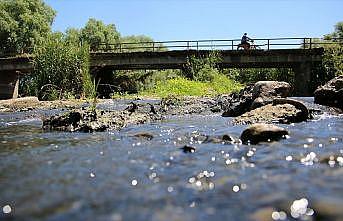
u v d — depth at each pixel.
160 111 14.85
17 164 5.39
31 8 63.66
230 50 31.77
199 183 4.21
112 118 10.20
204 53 32.16
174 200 3.65
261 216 3.19
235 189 3.93
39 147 6.92
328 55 29.77
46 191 4.05
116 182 4.33
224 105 15.77
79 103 21.05
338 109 12.38
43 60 26.80
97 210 3.44
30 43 60.50
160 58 33.03
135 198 3.74
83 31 72.69
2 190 4.12
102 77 37.62
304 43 31.72
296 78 33.22
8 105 20.56
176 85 28.53
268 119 9.75
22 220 3.28
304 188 3.86
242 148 6.17
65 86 26.44
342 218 3.06
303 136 7.14
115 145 6.93
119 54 33.53
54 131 9.55
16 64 37.22
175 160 5.43
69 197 3.83
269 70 45.69
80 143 7.29
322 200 3.47
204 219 3.15
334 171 4.51
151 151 6.19
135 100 22.55
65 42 27.84
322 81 31.36
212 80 30.86
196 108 15.76
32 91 28.08
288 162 5.10
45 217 3.33
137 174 4.67
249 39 31.92
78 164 5.30
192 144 6.75
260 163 5.09
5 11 60.25
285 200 3.53
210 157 5.57
